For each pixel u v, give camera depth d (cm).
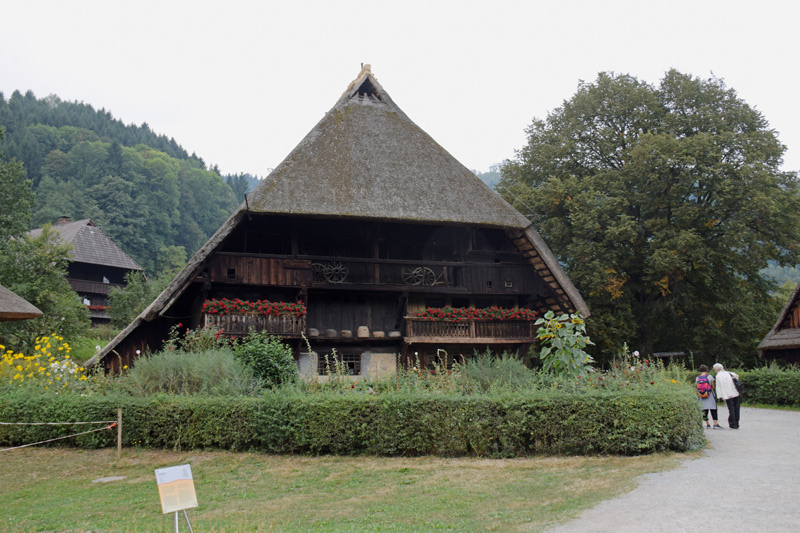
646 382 1420
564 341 1463
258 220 2317
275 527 832
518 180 3738
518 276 2494
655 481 990
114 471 1228
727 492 902
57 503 1007
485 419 1245
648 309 3462
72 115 13862
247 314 2123
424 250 2500
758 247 3128
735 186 3058
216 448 1368
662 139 3152
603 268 3116
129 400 1429
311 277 2223
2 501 1038
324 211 2162
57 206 8775
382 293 2389
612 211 3228
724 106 3441
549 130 3762
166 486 631
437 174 2447
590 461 1164
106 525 869
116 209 9281
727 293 3441
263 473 1165
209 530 827
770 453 1235
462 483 1034
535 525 786
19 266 3322
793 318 2911
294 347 2241
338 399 1296
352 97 2673
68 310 3388
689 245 2988
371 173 2352
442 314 2314
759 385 2562
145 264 9200
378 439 1260
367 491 1014
